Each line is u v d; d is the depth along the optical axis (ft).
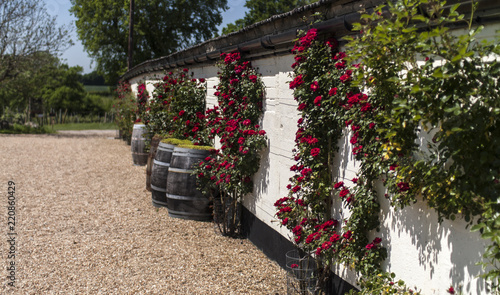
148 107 35.14
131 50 61.26
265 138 16.99
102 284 13.92
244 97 17.89
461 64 7.14
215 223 20.86
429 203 8.25
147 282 14.14
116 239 18.38
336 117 11.58
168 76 30.55
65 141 57.67
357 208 10.77
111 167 36.06
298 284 13.57
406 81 7.98
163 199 23.24
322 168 12.59
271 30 15.24
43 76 78.43
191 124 25.39
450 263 8.27
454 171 7.55
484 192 7.07
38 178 30.73
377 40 8.09
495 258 6.84
